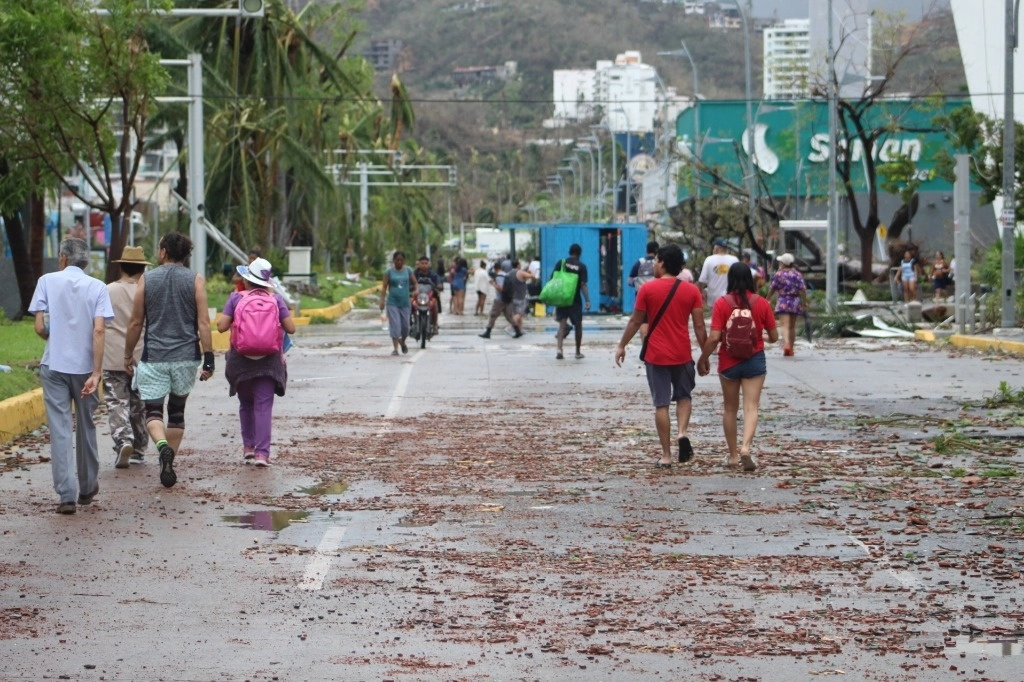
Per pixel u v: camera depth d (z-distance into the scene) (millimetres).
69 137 36062
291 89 65625
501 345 36906
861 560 10938
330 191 66688
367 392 24328
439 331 45000
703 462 16297
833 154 48312
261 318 15625
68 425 12953
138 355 15383
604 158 184625
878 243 83062
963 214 37969
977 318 40781
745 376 15734
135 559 10992
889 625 9023
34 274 41562
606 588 10070
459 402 22750
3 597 9758
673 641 8680
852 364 29578
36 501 13609
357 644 8617
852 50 65375
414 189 139125
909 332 39656
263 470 15664
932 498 13711
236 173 62875
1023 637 8727
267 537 11883
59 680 7836
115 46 34906
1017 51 61500
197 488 14414
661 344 15930
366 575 10469
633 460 16484
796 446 17531
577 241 57875
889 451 17031
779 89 78688
